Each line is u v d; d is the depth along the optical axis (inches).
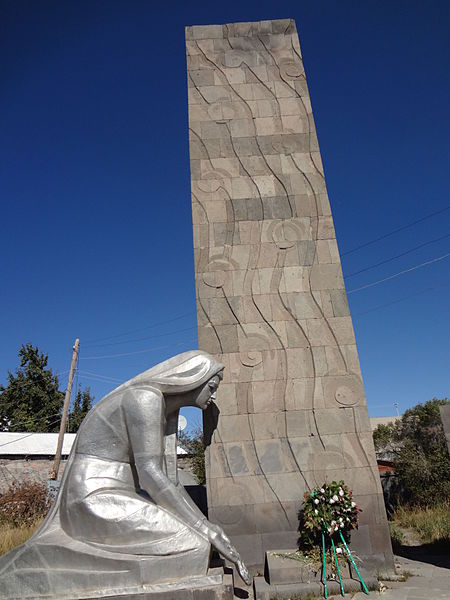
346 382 294.4
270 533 264.4
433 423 735.7
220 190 342.3
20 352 1141.7
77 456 220.1
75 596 186.7
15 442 768.9
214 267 321.7
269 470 276.2
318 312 310.8
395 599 211.3
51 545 195.8
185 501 215.5
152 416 223.3
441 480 575.8
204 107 366.6
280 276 319.6
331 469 276.1
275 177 346.0
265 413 288.2
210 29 390.9
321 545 253.8
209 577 191.0
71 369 773.9
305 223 333.1
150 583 188.7
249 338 304.7
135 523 198.5
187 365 250.7
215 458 278.7
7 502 584.4
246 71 378.3
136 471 225.3
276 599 219.3
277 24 393.1
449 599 209.2
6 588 189.5
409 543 369.4
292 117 363.9
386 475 640.4
